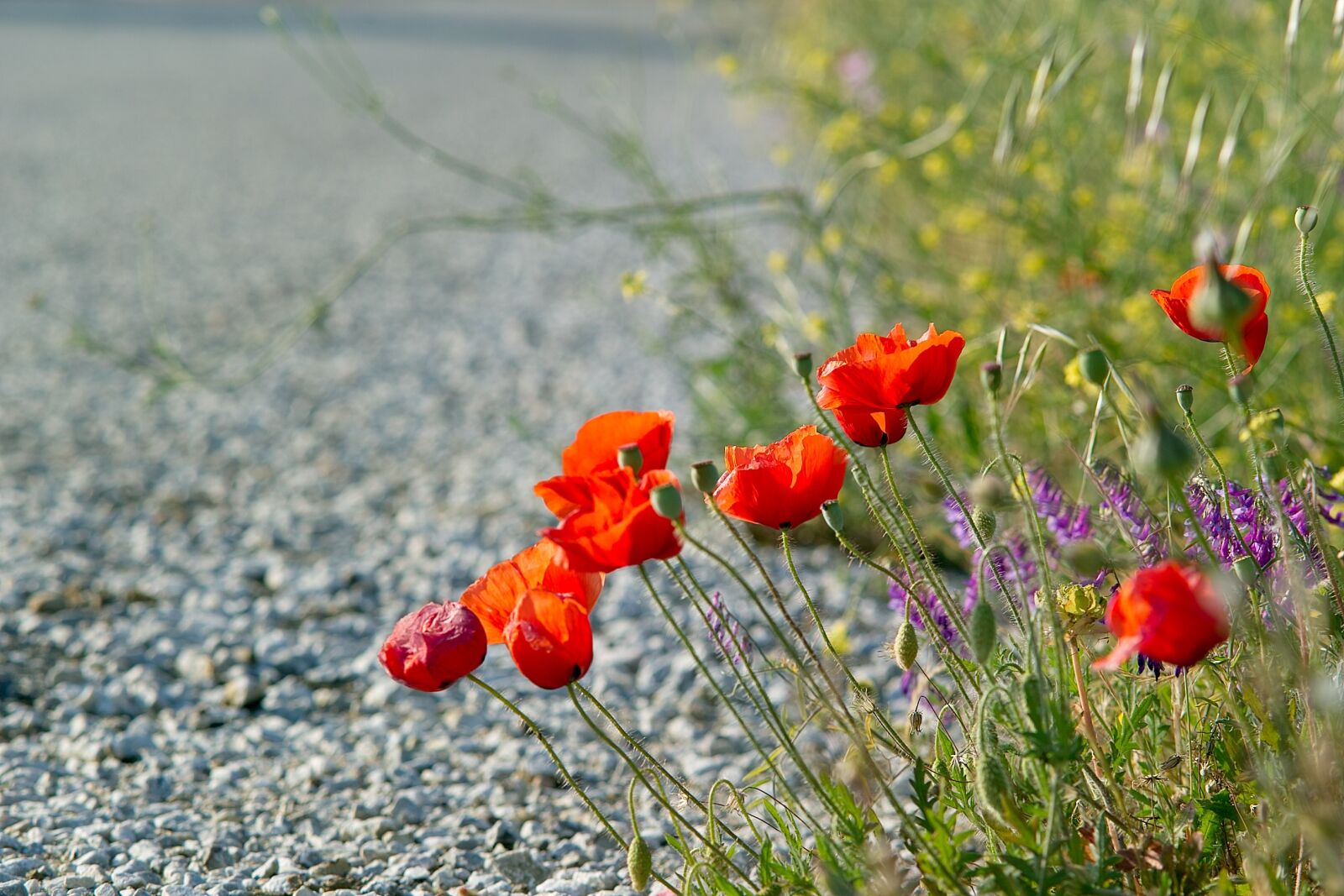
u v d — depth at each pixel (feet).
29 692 10.52
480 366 20.49
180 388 19.60
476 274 26.45
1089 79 15.44
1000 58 14.35
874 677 10.34
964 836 5.55
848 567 12.50
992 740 5.50
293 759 9.64
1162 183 13.61
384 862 8.18
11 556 13.33
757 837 6.63
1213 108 14.78
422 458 16.74
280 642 11.44
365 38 70.85
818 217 15.23
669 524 5.24
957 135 14.70
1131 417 7.86
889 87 22.70
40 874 7.79
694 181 28.81
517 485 15.56
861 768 5.90
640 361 19.99
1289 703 5.82
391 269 26.94
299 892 7.66
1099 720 6.53
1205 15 14.93
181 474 16.22
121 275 26.43
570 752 9.68
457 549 13.66
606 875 7.80
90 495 15.33
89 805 8.73
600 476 5.31
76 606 12.20
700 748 9.53
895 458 12.71
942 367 5.72
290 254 28.32
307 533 14.29
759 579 12.46
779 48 31.19
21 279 25.98
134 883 7.70
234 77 55.98
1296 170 12.23
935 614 7.05
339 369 20.56
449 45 67.36
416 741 9.87
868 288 15.43
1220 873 5.64
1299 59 13.75
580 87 51.60
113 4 82.48
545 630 5.49
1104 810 5.65
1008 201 14.62
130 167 37.60
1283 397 10.39
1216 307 4.64
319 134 43.32
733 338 14.17
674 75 54.95
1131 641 4.70
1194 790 5.91
